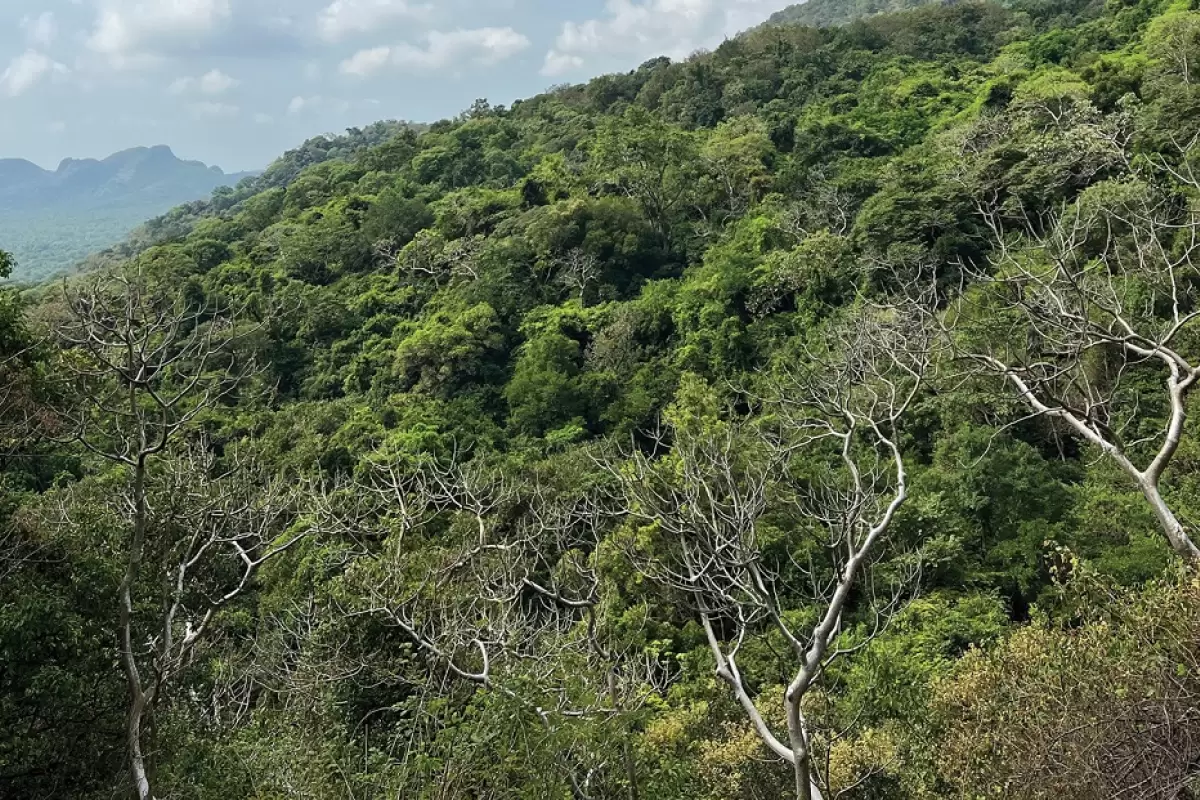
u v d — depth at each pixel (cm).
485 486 1877
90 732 932
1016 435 2356
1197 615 721
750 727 1188
